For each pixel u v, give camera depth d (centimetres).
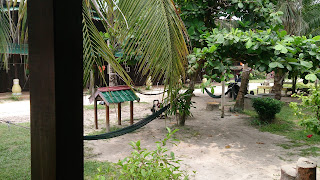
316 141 732
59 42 78
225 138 776
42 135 81
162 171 268
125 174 273
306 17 1398
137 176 262
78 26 84
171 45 214
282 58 578
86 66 212
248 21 723
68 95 81
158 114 449
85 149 657
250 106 1232
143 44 215
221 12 788
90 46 213
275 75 1468
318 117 514
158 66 212
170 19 218
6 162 528
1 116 1047
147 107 1312
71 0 81
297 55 596
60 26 79
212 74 650
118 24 228
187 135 803
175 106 788
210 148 680
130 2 219
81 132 85
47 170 81
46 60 79
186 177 293
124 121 989
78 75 84
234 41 566
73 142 83
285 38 588
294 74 591
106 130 827
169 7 223
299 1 1318
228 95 1794
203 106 1384
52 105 78
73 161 83
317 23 1379
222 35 591
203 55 610
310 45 585
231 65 629
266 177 500
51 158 80
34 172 84
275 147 691
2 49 202
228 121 1011
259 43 553
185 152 646
